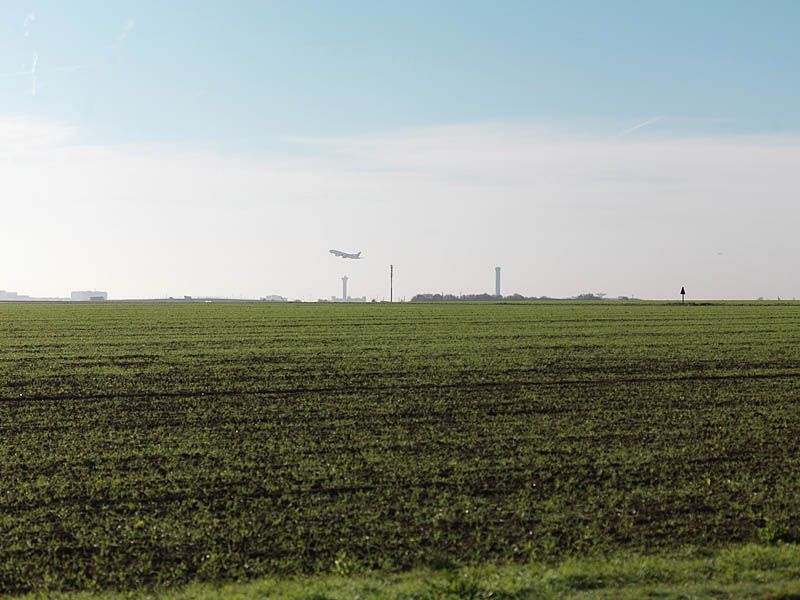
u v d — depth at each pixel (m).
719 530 16.05
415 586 12.14
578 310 81.62
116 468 21.06
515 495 18.41
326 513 17.17
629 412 28.31
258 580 13.68
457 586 11.65
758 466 21.02
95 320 70.31
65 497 18.64
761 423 26.42
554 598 11.38
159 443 23.92
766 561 13.16
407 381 35.09
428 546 15.29
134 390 33.22
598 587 12.04
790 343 49.06
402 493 18.59
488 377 36.12
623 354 43.91
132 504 17.97
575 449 22.80
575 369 38.50
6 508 17.86
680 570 12.80
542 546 15.22
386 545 15.34
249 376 36.62
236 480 19.78
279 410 28.88
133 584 13.91
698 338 52.06
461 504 17.69
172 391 32.94
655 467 20.83
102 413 28.69
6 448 23.39
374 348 46.94
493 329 58.97
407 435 24.73
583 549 15.08
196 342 50.78
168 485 19.41
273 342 50.56
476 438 24.25
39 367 39.88
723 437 24.38
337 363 40.56
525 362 40.81
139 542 15.68
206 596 12.46
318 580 13.30
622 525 16.33
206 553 15.04
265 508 17.61
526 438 24.23
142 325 64.31
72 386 34.31
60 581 14.02
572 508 17.44
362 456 22.06
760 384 34.34
